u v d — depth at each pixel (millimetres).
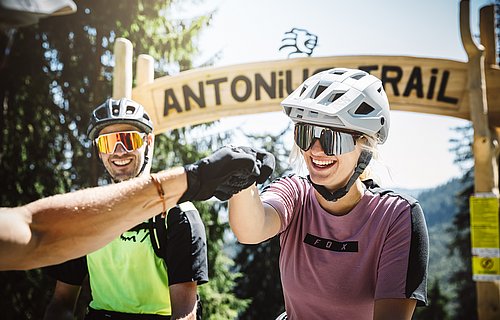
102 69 12219
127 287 2812
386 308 2236
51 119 11789
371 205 2398
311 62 5746
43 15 1232
